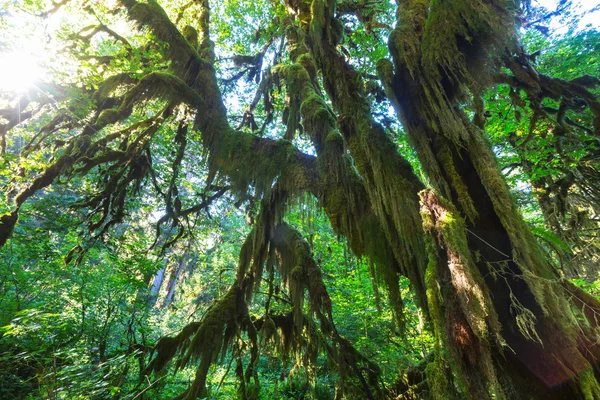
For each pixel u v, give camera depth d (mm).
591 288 5988
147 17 5480
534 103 3246
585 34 5914
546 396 1908
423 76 2682
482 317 1844
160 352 4961
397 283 2969
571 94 2682
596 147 4844
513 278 2207
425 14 2904
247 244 5414
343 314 7230
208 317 4887
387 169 2902
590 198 6297
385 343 6758
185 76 5738
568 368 1873
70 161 5137
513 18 2279
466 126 2643
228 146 4656
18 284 6238
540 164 6047
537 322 2039
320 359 7137
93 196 6434
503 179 2441
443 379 1951
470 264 2043
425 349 6203
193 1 8102
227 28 8789
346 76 3699
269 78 6570
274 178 4230
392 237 2881
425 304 2623
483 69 2473
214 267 14375
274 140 4555
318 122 3930
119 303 7137
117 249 8359
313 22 4227
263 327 5578
